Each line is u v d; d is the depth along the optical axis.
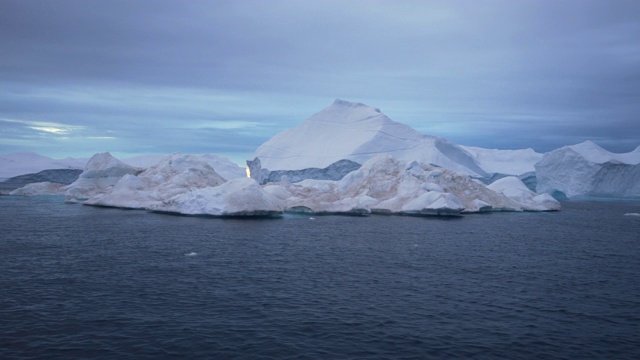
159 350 17.41
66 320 20.30
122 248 38.03
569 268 33.38
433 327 20.22
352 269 31.52
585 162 139.38
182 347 17.69
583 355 17.72
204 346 17.81
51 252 35.84
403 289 26.39
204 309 22.14
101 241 41.53
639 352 18.09
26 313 21.06
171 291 25.08
